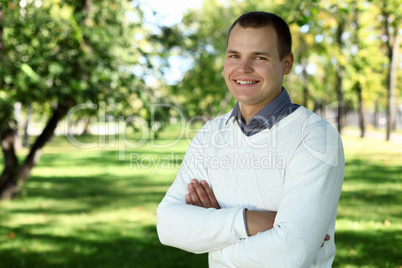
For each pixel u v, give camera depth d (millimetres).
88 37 6633
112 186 10977
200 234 1437
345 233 5961
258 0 14984
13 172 9109
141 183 11375
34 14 6273
